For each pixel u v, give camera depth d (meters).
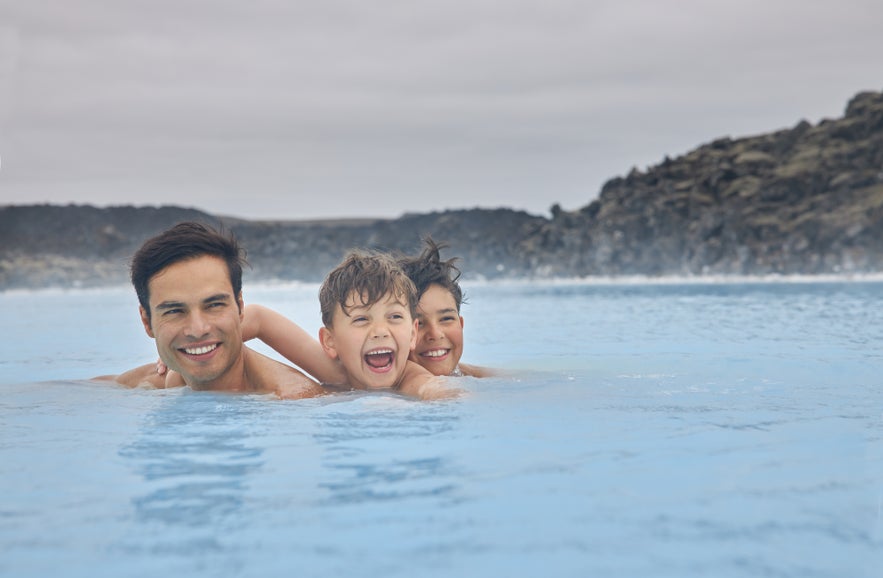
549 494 1.87
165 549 1.52
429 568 1.40
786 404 3.15
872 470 2.08
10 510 1.79
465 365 4.25
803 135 40.22
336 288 3.48
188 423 2.83
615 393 3.42
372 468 2.14
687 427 2.66
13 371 5.32
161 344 3.39
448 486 1.95
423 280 3.82
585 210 41.78
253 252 44.03
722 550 1.49
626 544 1.52
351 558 1.46
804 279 30.16
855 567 1.40
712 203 37.12
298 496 1.88
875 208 30.97
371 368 3.48
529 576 1.36
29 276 40.75
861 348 5.77
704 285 26.56
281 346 3.79
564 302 16.45
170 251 3.31
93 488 1.97
